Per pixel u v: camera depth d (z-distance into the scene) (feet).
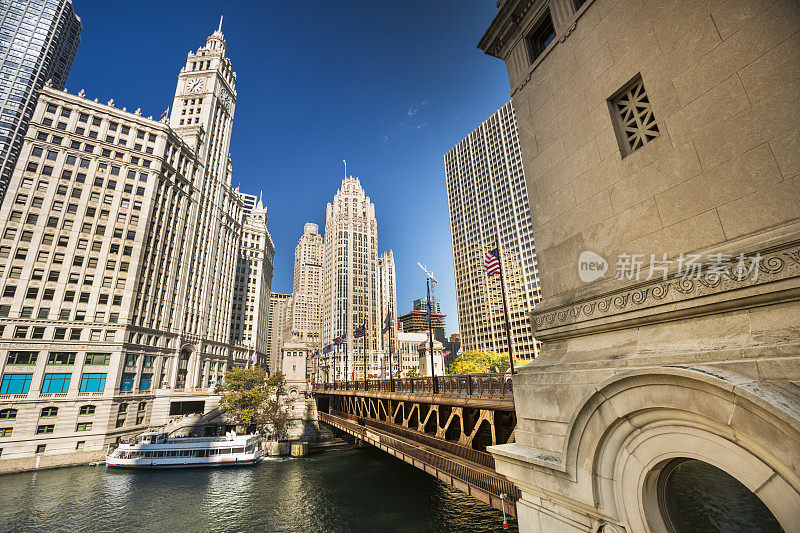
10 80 335.67
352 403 130.62
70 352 173.47
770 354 15.12
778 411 12.76
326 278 602.85
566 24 30.53
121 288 196.65
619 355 22.11
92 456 164.66
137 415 192.95
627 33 24.94
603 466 20.79
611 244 24.48
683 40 21.36
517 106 36.63
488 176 481.05
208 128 296.10
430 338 87.04
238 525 100.01
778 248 15.88
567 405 24.49
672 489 19.89
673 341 19.93
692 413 16.46
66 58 392.27
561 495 23.02
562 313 27.99
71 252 186.60
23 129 333.01
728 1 19.31
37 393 161.48
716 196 18.85
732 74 18.80
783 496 13.35
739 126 18.24
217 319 296.92
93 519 103.81
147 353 205.05
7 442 150.82
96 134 207.51
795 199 15.70
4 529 96.73
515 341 409.49
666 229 21.09
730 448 15.21
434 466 60.90
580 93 28.50
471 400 52.19
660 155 22.03
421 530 94.07
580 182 27.76
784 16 16.94
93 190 199.52
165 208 229.45
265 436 209.56
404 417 77.97
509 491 42.50
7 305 167.22
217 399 229.04
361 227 599.16
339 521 101.30
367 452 197.06
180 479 144.15
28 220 179.63
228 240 326.85
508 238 442.09
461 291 487.61
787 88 16.52
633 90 24.97
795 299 15.44
